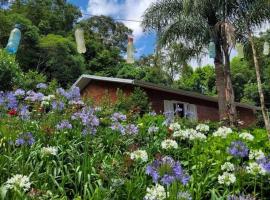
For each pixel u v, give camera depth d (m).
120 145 6.30
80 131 6.23
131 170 4.88
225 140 5.56
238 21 15.34
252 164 4.32
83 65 31.67
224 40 15.52
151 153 6.12
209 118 19.89
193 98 19.22
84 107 7.37
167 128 6.70
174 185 3.92
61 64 30.25
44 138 5.83
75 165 5.20
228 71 15.49
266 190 4.68
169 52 17.23
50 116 6.81
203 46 16.41
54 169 4.91
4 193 3.99
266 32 18.06
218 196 4.48
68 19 39.19
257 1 15.09
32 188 4.20
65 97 7.61
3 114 6.44
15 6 36.41
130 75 30.27
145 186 4.60
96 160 5.34
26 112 6.37
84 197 4.46
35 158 5.09
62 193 4.46
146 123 7.64
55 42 29.95
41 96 7.30
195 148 5.61
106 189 4.43
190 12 15.34
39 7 36.53
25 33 29.12
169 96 18.14
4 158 4.97
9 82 15.02
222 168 4.55
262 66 30.77
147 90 17.33
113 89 17.61
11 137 5.38
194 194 4.54
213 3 15.09
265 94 31.77
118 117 7.12
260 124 20.70
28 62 29.89
